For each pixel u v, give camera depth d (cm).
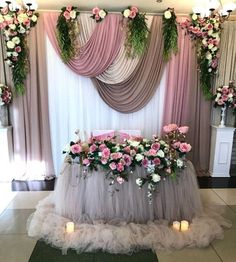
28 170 393
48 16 361
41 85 374
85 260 210
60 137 402
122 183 248
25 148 387
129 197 251
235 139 420
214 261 212
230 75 397
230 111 410
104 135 344
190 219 262
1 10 316
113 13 364
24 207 299
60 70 382
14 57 353
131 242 225
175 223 246
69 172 257
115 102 392
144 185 251
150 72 386
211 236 239
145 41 369
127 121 407
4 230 250
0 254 216
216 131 394
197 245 229
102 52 370
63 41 358
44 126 384
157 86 396
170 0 330
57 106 392
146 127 410
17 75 360
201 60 382
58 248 223
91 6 353
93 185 251
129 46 369
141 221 255
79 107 396
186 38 378
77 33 364
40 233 239
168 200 256
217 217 273
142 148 247
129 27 363
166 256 217
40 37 362
